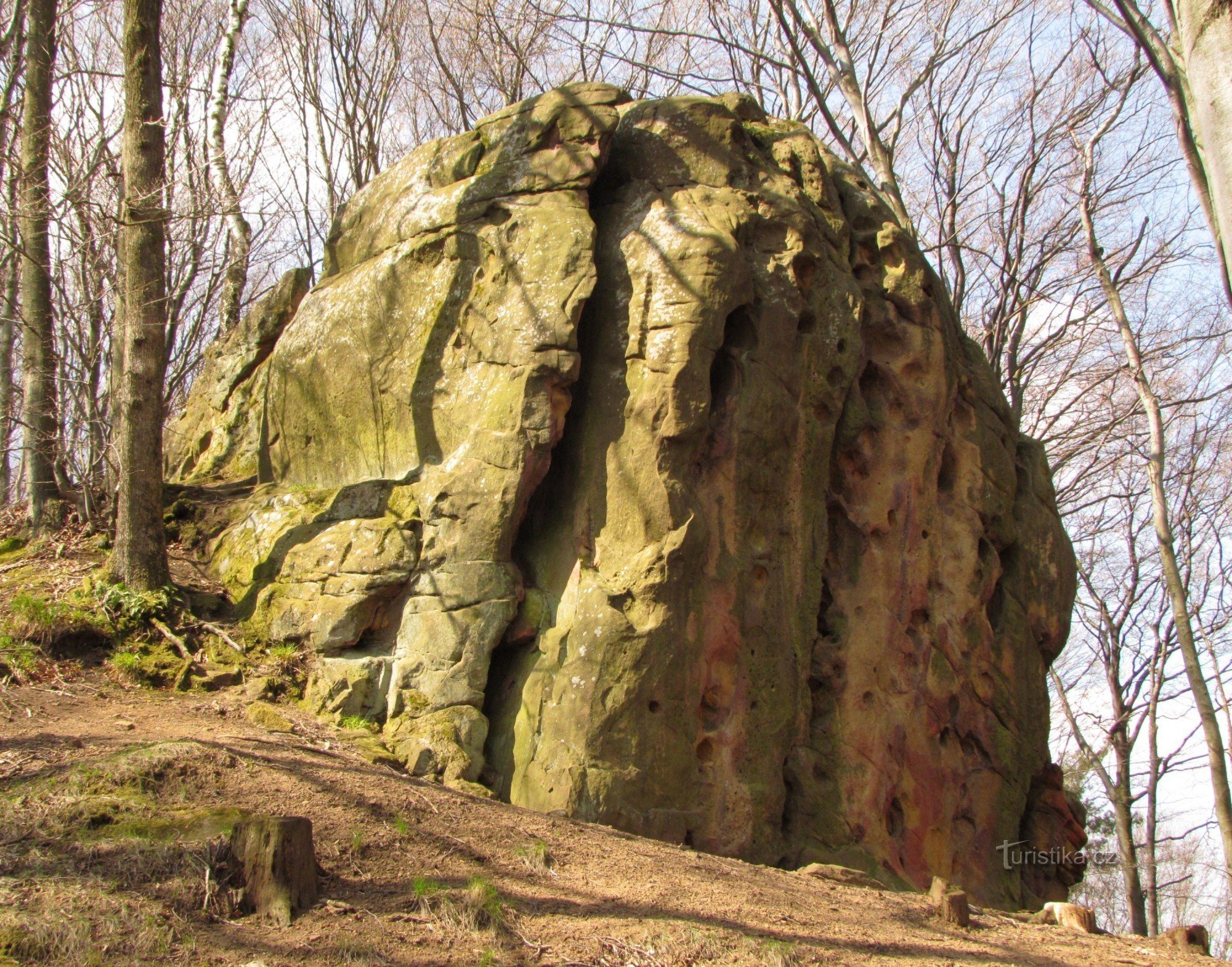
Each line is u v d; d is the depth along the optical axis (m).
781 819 8.89
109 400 11.20
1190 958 7.20
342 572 8.93
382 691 8.52
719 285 8.76
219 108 15.13
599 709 8.16
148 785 6.23
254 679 8.59
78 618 8.56
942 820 10.20
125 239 9.44
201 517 10.51
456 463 8.98
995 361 20.20
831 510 10.23
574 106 9.57
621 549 8.59
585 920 5.74
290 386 10.56
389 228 10.30
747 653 8.88
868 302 10.64
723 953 5.56
